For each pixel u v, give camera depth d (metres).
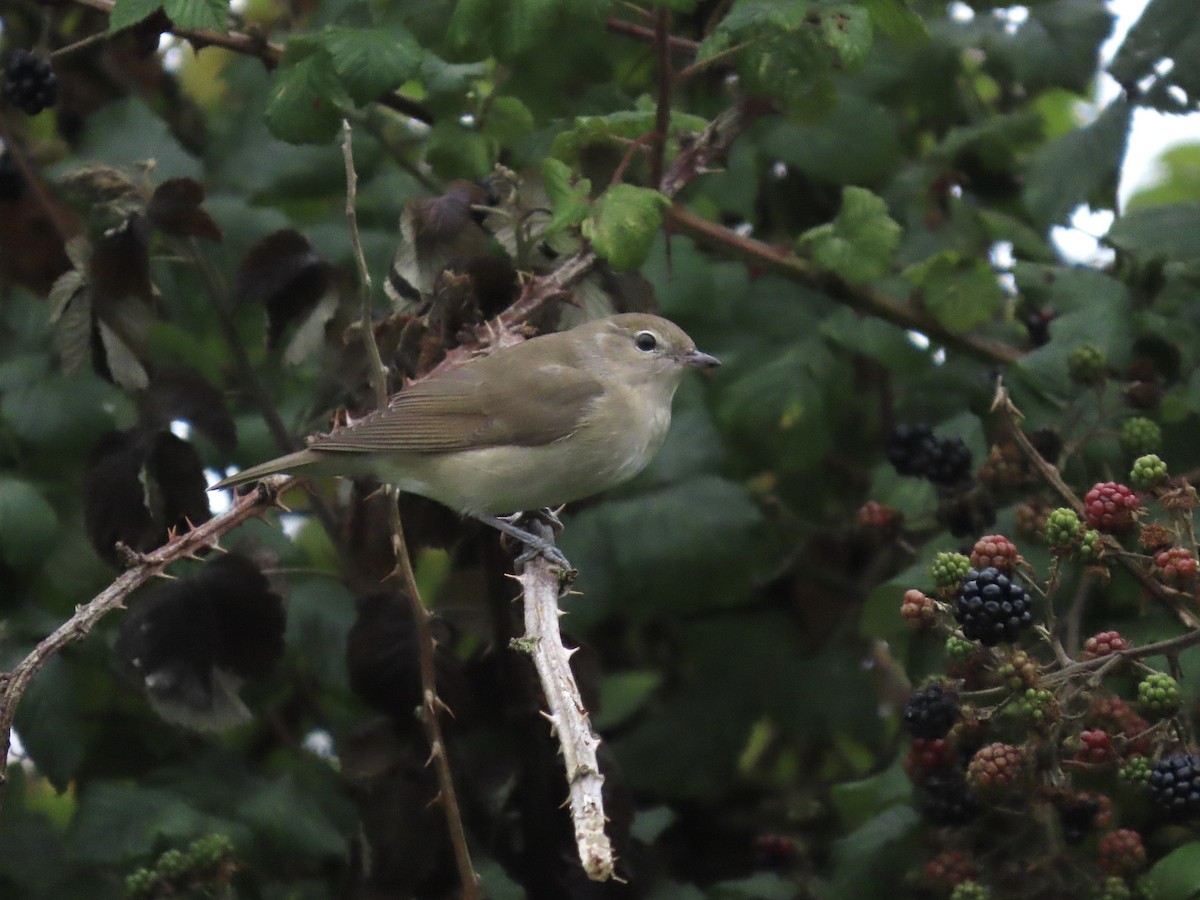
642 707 13.40
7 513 10.80
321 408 11.31
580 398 10.95
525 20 9.88
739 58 10.29
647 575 12.30
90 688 11.73
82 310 10.57
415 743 10.30
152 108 13.57
